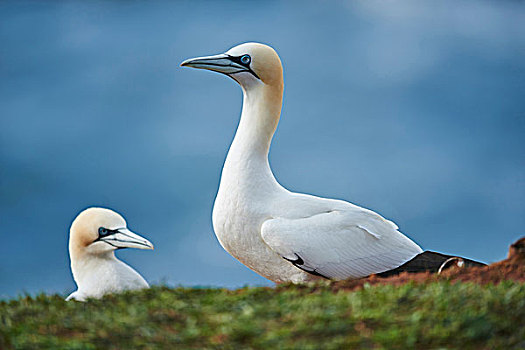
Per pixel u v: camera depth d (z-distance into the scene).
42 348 9.08
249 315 9.73
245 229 14.16
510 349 8.84
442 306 9.66
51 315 10.24
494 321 9.25
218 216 14.46
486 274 11.70
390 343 8.86
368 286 10.91
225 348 8.96
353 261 13.99
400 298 10.07
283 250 13.71
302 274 14.05
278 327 9.36
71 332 9.62
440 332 9.04
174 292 11.07
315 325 9.26
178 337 9.30
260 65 14.77
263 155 14.58
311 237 13.77
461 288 10.25
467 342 8.95
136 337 9.35
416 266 14.40
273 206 14.12
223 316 9.78
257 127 14.62
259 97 14.82
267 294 10.88
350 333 9.13
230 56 14.93
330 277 13.95
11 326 9.78
